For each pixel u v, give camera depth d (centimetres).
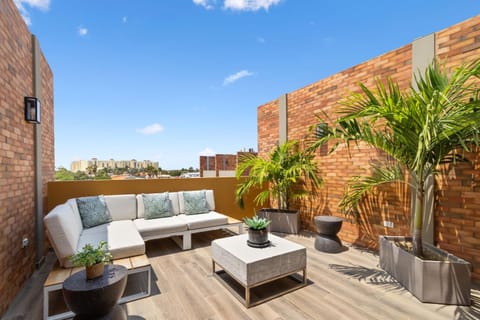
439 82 218
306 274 264
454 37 264
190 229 376
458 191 264
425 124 187
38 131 309
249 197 567
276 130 560
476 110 195
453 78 196
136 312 202
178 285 251
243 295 228
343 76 395
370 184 312
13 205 231
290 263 239
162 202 416
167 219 396
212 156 1129
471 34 251
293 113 505
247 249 247
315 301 219
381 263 292
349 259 322
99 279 162
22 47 266
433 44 282
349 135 270
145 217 401
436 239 283
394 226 332
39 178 310
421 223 244
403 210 322
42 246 314
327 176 432
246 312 202
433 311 201
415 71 300
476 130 196
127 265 232
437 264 212
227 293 235
